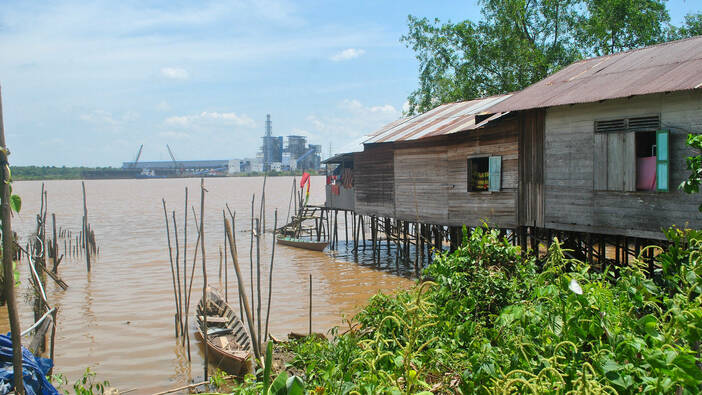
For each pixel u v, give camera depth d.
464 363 4.66
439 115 22.62
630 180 12.32
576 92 13.28
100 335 14.69
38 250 19.80
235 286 20.39
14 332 4.59
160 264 25.12
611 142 12.71
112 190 124.69
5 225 4.44
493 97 22.56
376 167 23.59
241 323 13.95
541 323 5.00
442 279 6.68
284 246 30.84
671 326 4.39
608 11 26.69
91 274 22.88
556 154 14.19
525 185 15.20
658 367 3.72
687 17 29.19
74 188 144.00
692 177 6.68
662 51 14.09
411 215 21.16
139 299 18.52
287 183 164.62
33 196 94.38
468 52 29.42
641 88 11.56
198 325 14.60
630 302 5.12
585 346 4.84
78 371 12.23
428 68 31.09
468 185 17.83
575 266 5.77
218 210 57.66
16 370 4.57
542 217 14.66
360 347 5.96
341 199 28.94
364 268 23.45
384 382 4.19
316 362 6.07
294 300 18.00
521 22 28.33
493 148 16.64
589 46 27.94
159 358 13.04
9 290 4.52
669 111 11.67
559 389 3.69
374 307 7.15
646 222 12.12
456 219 18.50
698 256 5.28
